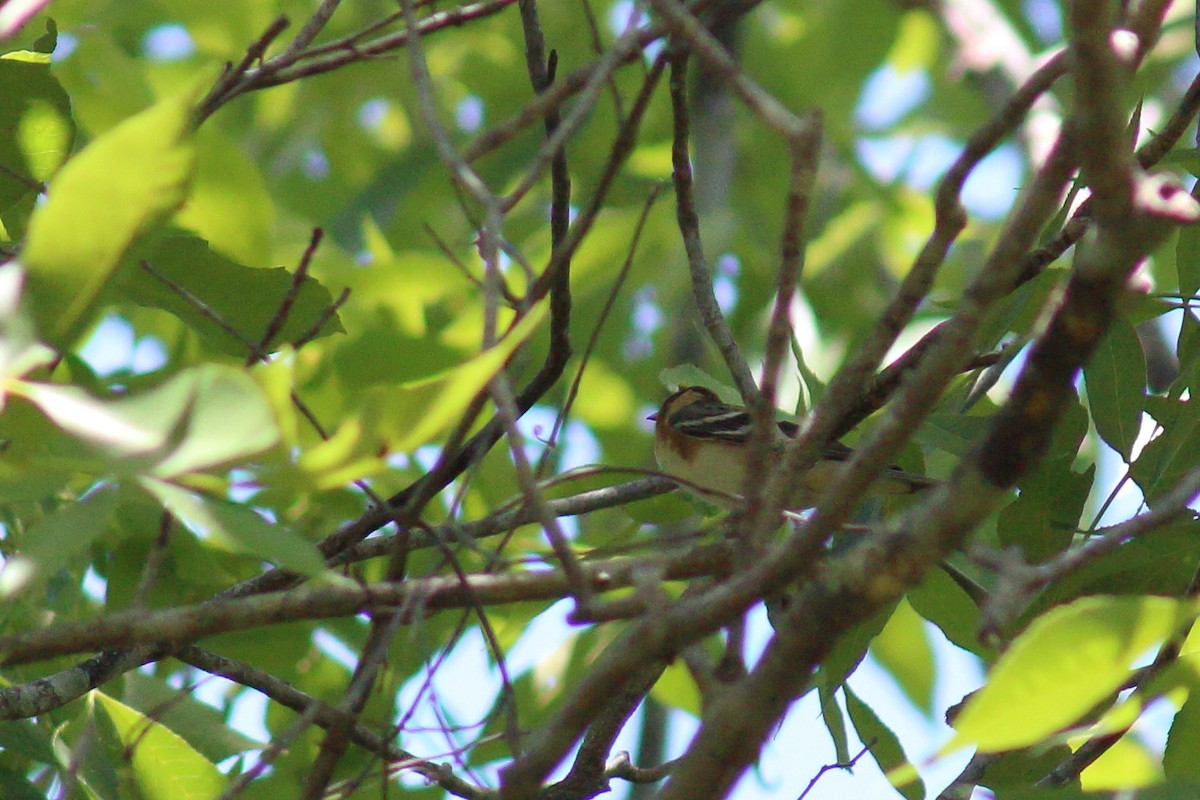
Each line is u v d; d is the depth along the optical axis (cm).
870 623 876
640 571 559
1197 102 882
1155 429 941
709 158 2005
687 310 1905
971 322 512
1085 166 464
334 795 763
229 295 873
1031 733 505
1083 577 843
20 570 498
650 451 1905
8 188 888
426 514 1297
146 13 2009
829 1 2348
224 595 916
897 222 2247
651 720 1570
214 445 480
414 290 1439
